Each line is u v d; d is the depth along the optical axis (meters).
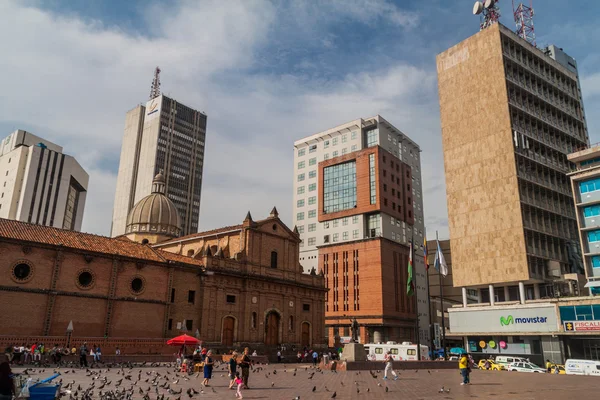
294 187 136.50
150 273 57.34
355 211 116.88
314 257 123.44
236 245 71.75
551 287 76.31
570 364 49.22
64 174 142.88
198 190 187.50
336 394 23.88
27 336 45.06
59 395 18.75
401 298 111.19
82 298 50.84
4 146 150.50
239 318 66.69
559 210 84.38
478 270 79.00
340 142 130.12
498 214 78.38
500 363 57.56
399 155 130.00
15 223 50.38
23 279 46.91
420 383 31.20
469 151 84.56
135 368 42.03
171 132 182.75
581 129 97.06
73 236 53.91
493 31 85.62
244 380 27.20
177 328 59.06
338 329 110.50
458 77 89.50
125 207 175.75
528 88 86.81
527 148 81.12
